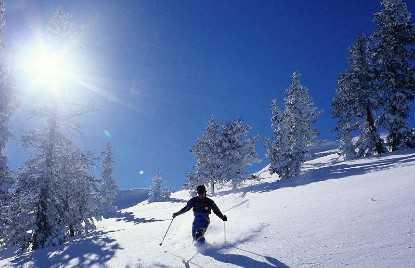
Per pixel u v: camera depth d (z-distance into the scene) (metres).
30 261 11.03
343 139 41.00
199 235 8.55
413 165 18.42
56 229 22.80
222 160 54.56
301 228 8.62
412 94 36.47
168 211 35.91
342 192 14.45
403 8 38.72
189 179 56.94
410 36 37.62
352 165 27.72
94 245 11.48
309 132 45.16
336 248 6.43
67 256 10.53
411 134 35.66
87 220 23.97
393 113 36.47
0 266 11.51
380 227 7.26
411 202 8.91
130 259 8.36
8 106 23.19
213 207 8.98
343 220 8.59
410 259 5.21
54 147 23.52
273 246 7.35
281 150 45.44
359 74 38.19
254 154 55.31
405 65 37.41
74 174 23.86
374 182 15.46
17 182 22.77
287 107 45.97
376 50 38.47
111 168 68.06
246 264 6.30
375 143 37.19
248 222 10.94
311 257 6.16
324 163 56.84
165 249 8.91
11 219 22.17
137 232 13.07
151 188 94.62
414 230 6.59
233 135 55.06
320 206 11.70
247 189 33.50
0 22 23.41
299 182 24.97
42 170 22.77
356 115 38.25
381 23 39.25
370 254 5.77
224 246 8.08
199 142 56.19
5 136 23.02
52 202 22.86
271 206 14.85
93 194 24.70
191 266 6.79
